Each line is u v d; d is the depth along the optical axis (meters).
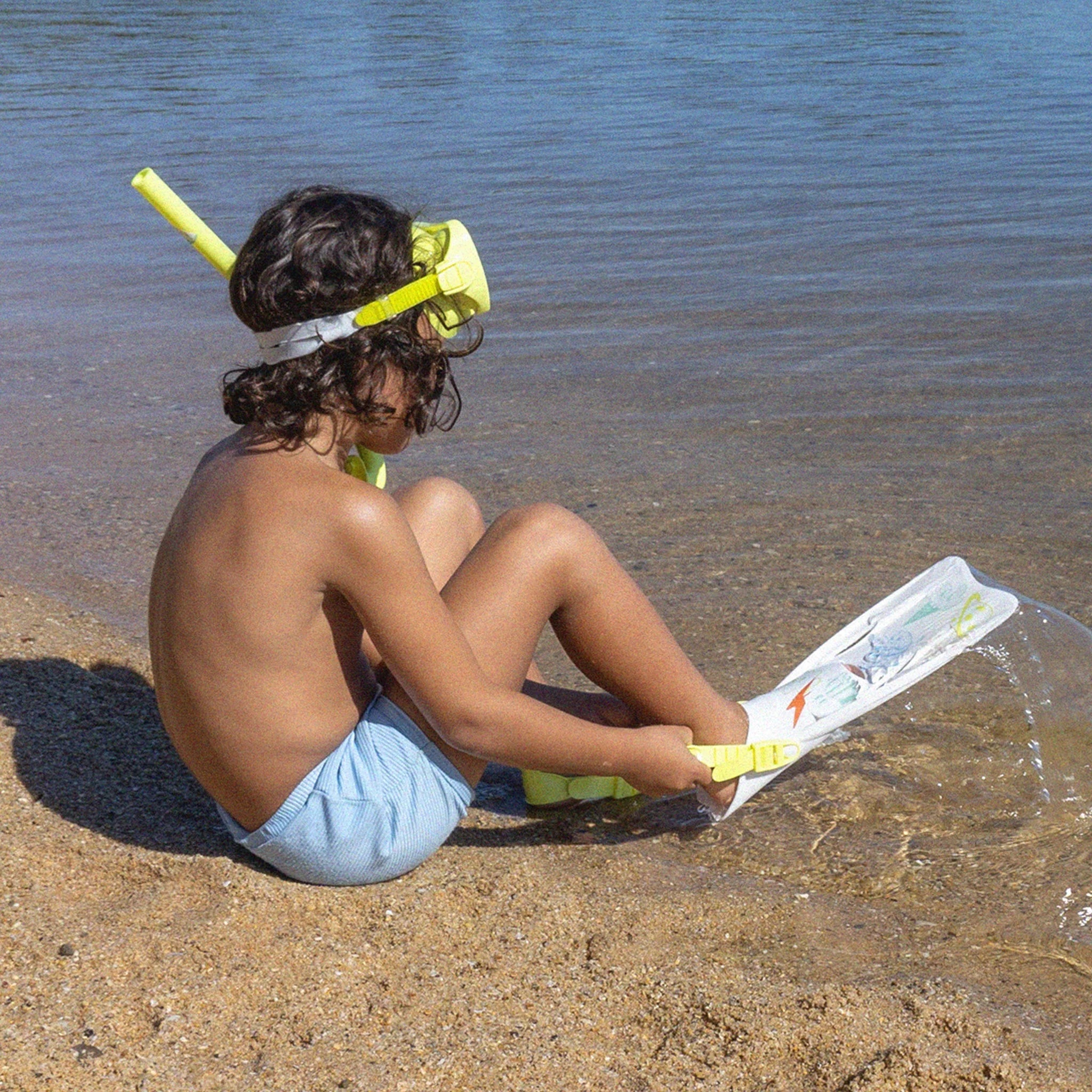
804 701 2.47
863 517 3.95
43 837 2.29
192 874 2.19
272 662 2.01
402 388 2.02
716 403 4.98
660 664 2.33
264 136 11.11
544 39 18.64
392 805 2.12
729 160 9.84
